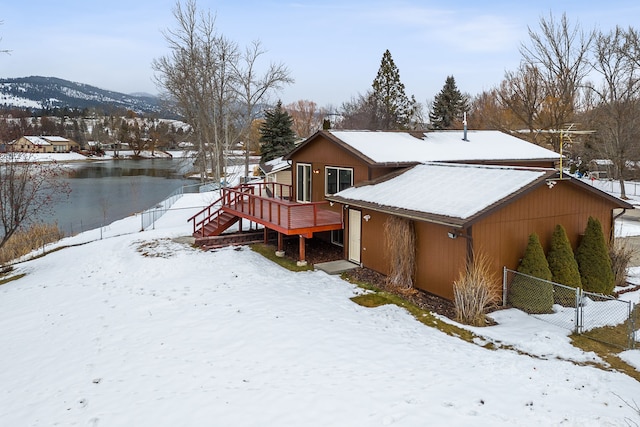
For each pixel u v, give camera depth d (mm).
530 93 35281
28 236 23016
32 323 11156
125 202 38250
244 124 44562
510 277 11336
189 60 41062
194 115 44031
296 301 11516
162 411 6707
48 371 8453
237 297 11969
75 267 16234
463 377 7414
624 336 9367
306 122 93750
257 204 19219
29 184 23922
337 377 7504
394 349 8617
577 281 11297
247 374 7766
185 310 11211
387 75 56500
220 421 6328
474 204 10922
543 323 10070
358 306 11117
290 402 6730
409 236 12367
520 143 20594
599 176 41875
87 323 10773
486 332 9555
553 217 12109
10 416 6938
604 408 6438
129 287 13516
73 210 34375
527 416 6199
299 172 19578
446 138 19719
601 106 34625
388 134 18688
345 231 15422
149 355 8781
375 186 14461
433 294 12008
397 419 6145
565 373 7602
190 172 60062
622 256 13219
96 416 6699
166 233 20578
